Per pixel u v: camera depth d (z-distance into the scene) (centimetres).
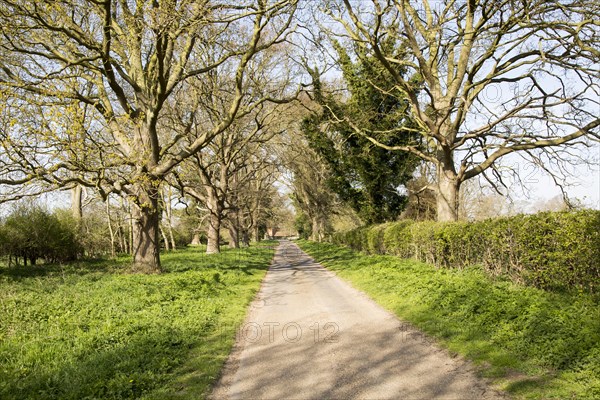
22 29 1471
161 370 671
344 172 3097
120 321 941
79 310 1057
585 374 554
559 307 777
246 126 3077
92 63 1764
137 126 1576
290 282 1819
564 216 869
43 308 1061
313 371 659
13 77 1552
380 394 553
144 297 1195
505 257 1090
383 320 982
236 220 4512
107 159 1498
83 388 581
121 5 1648
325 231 5484
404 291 1209
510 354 661
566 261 857
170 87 1764
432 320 912
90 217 3434
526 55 1800
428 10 2066
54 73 1428
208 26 1794
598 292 794
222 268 2209
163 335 846
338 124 2567
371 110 2517
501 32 1625
